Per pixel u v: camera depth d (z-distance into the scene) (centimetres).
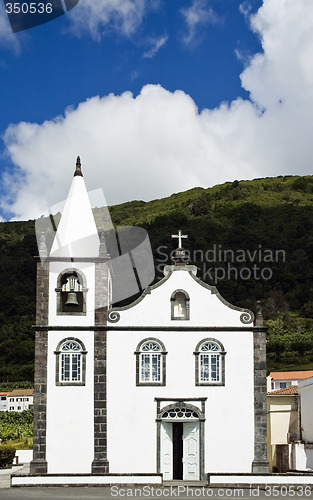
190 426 2941
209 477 2659
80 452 2877
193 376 2972
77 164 3184
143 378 2969
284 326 8531
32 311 9606
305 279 9456
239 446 2916
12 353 9225
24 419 6962
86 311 3000
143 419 2925
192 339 3006
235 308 3039
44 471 2842
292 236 10481
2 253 10388
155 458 2895
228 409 2947
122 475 2681
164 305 3033
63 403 2912
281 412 3875
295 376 5159
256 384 2970
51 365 2941
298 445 3350
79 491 2509
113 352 2972
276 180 18112
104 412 2917
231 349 3002
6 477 3083
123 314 3009
